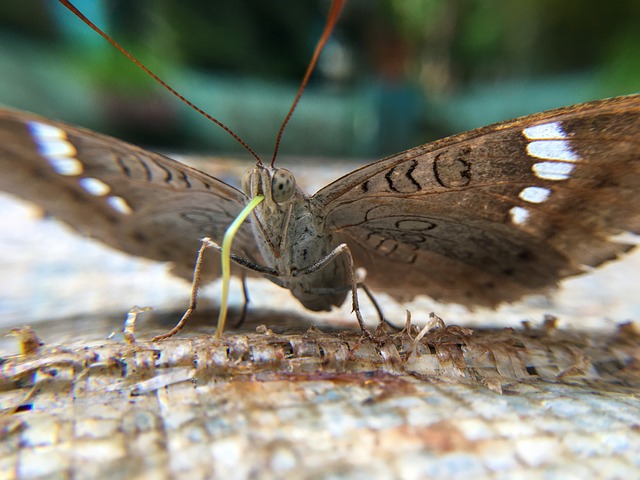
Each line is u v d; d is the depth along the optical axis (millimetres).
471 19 366
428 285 47
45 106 239
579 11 322
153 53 302
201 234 47
